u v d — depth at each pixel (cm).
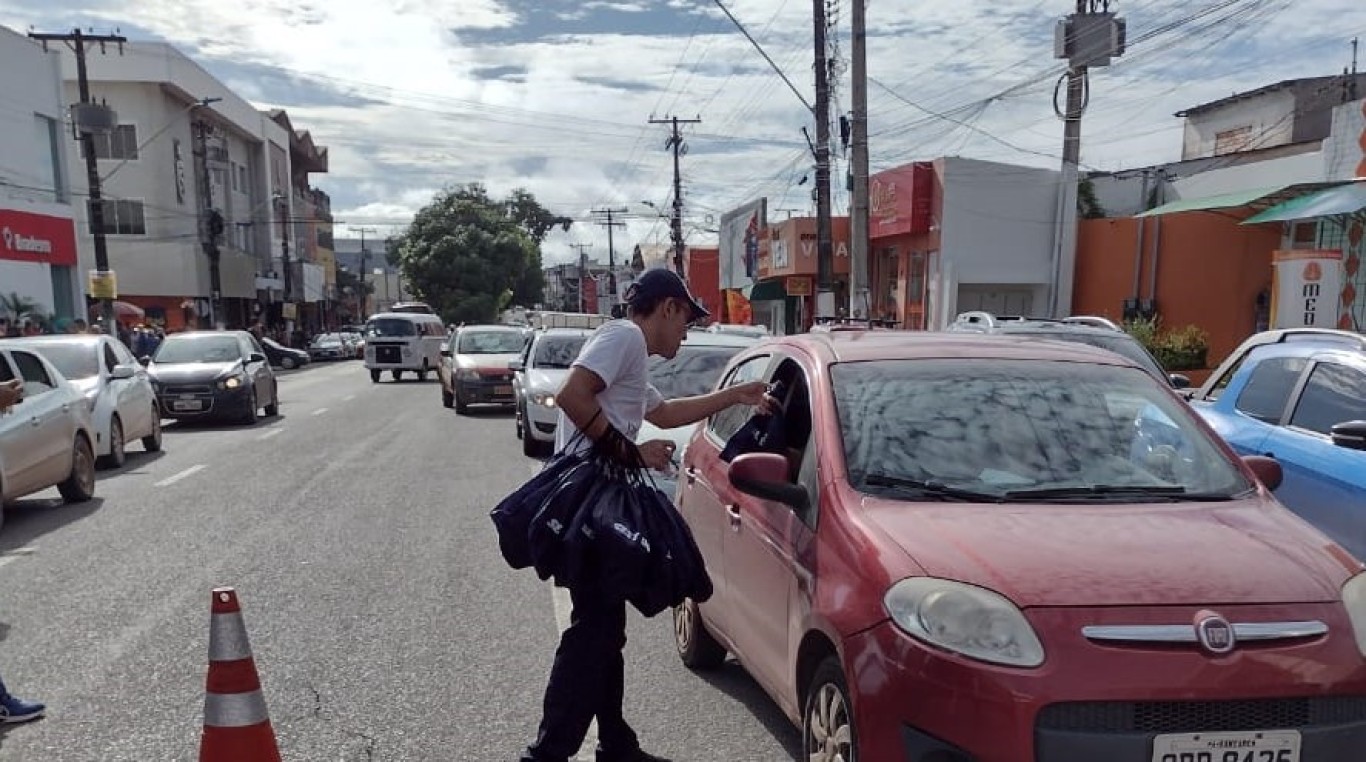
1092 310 2422
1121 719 270
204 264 4681
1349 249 1666
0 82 2473
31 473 864
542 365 1411
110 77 4381
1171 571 296
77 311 2831
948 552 307
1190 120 3825
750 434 448
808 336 474
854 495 352
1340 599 292
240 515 906
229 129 5450
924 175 2578
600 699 377
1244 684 271
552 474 365
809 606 341
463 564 729
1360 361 571
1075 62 2200
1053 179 2438
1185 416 408
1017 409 394
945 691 278
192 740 428
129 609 615
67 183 2806
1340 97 3316
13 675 504
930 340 452
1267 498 369
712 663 522
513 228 6256
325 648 547
